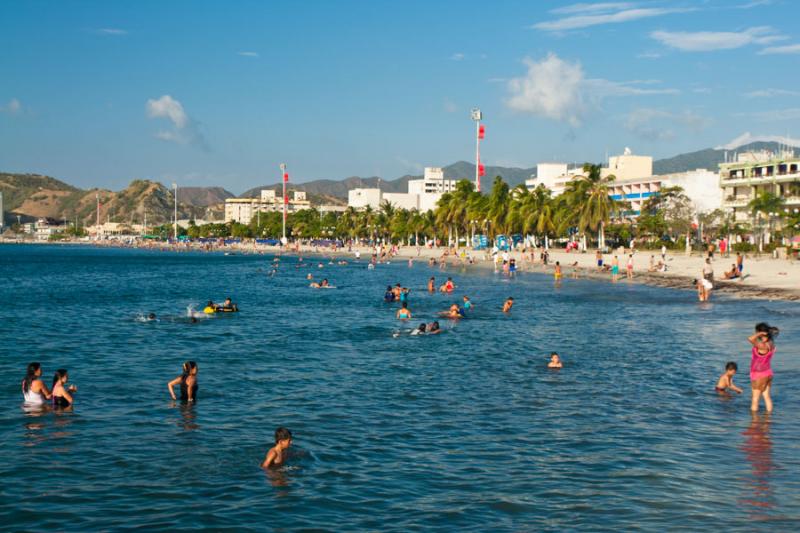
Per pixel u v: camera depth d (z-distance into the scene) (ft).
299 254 647.56
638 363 93.91
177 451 56.08
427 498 45.83
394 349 108.99
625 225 461.37
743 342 110.52
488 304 176.96
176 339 120.47
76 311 168.76
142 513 43.75
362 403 72.33
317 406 71.10
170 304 188.96
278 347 111.45
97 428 62.85
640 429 61.00
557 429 61.57
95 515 43.50
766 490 46.21
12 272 372.17
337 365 95.04
